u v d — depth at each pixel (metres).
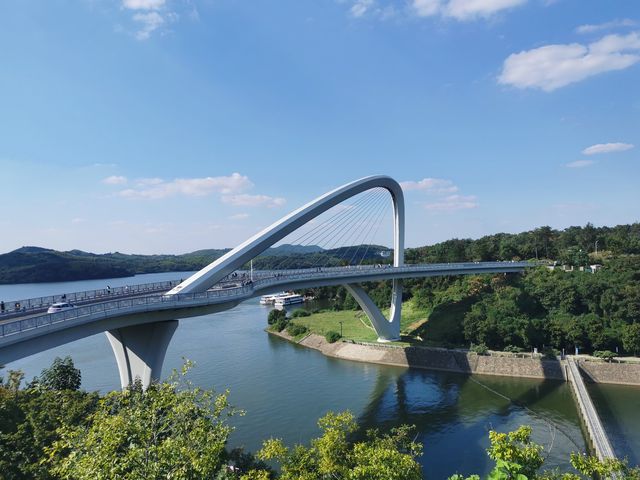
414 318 74.44
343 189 55.94
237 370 52.62
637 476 13.31
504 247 104.75
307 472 14.74
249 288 40.09
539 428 35.53
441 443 33.41
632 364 47.91
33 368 53.28
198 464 11.50
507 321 57.16
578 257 80.88
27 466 17.70
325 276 53.09
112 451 11.58
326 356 60.66
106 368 50.75
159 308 30.72
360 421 37.72
